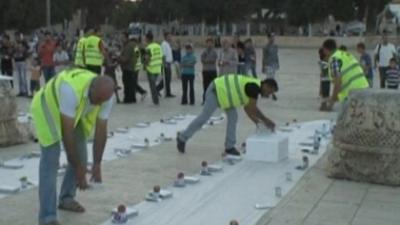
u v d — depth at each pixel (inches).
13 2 2105.1
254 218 273.3
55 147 247.3
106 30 3142.2
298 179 346.6
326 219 273.6
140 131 504.4
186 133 410.6
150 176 347.6
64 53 781.9
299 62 1503.4
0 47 848.3
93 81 242.2
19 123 449.1
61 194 276.4
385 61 764.6
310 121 570.9
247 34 2452.0
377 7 2317.9
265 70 809.5
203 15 2662.4
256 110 392.2
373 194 317.4
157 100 687.1
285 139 400.2
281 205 294.8
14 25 2171.5
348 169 342.6
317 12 2361.0
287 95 807.1
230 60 701.9
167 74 759.7
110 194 307.3
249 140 391.9
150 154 409.4
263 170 367.9
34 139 458.9
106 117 252.1
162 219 269.3
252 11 2655.0
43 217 251.6
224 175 354.0
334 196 312.0
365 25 2429.9
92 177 273.0
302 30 2539.4
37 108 245.8
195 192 315.3
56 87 240.4
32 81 746.2
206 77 673.6
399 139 333.1
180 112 624.4
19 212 275.4
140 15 2847.0
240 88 387.2
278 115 611.8
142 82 955.3
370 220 272.8
